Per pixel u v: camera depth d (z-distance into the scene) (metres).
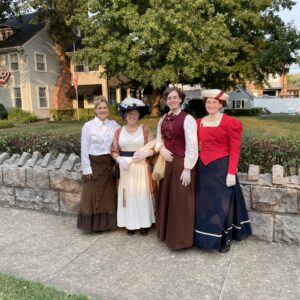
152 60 19.67
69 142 5.28
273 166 3.78
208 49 18.31
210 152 3.49
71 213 4.80
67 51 30.45
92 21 20.27
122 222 4.08
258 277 3.10
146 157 3.90
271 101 41.44
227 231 3.52
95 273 3.25
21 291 2.86
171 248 3.60
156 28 17.17
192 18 17.58
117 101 31.98
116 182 4.23
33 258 3.57
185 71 18.56
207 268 3.29
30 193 5.03
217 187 3.45
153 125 17.84
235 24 22.19
